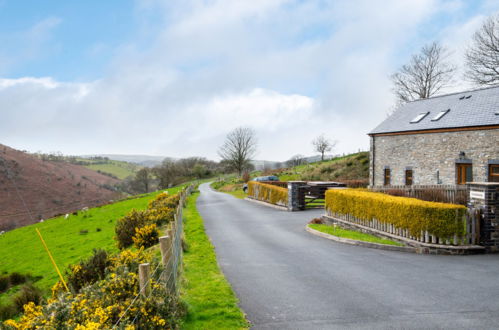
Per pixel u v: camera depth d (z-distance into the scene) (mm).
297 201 22375
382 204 12727
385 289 7375
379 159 27250
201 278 8148
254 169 92688
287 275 8477
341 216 15508
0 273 18375
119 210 33781
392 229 12242
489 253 10703
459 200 17078
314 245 12109
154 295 5059
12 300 12000
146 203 35406
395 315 5996
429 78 42219
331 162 49531
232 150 78312
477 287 7453
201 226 16016
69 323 4727
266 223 17250
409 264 9453
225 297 6820
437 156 21562
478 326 5527
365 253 10852
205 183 79875
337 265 9398
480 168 18641
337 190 16203
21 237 29375
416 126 23422
